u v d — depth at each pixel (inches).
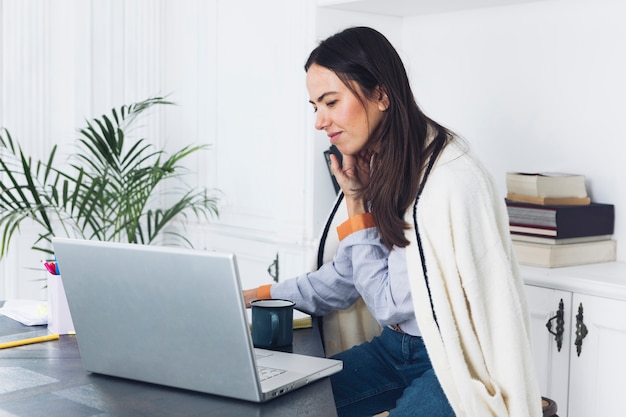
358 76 68.8
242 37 144.4
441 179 64.9
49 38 149.0
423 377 66.5
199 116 155.3
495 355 62.6
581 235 99.4
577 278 90.0
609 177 103.9
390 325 73.7
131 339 58.0
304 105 127.9
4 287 147.6
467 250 62.8
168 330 56.1
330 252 81.0
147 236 162.1
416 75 127.3
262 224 142.9
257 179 143.8
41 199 149.3
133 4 155.3
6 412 51.7
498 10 115.3
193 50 155.4
